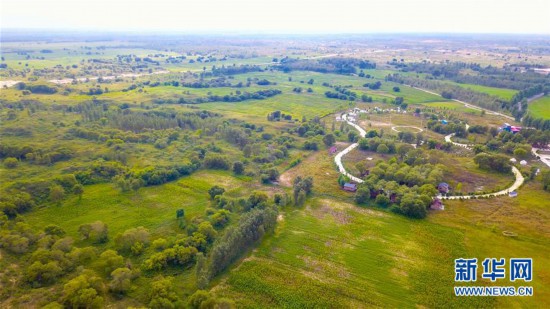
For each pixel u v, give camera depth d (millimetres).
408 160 147375
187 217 106688
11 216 102750
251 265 87312
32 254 83562
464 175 138500
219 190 120688
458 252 94062
